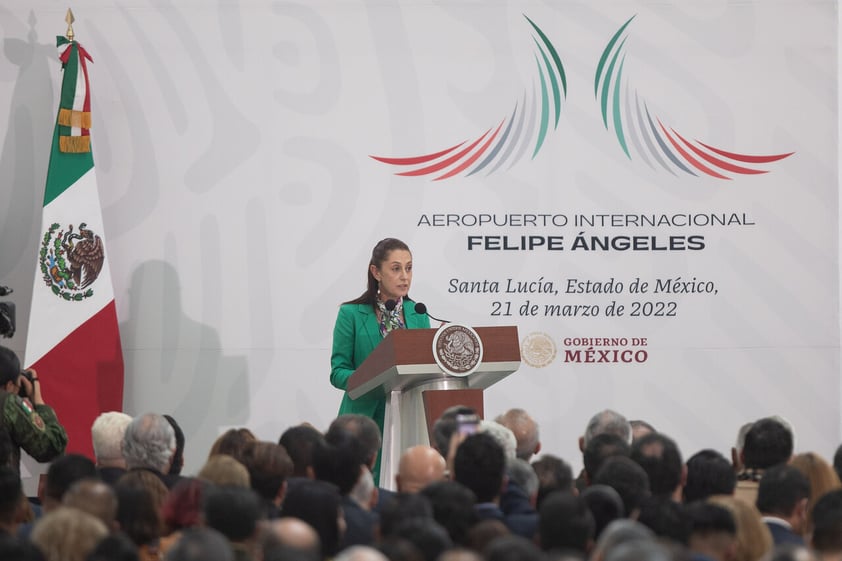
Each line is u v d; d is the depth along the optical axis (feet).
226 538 34.60
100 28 84.58
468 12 85.66
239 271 84.64
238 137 84.89
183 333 84.28
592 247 85.05
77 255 80.84
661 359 84.64
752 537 39.68
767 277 84.89
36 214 83.71
